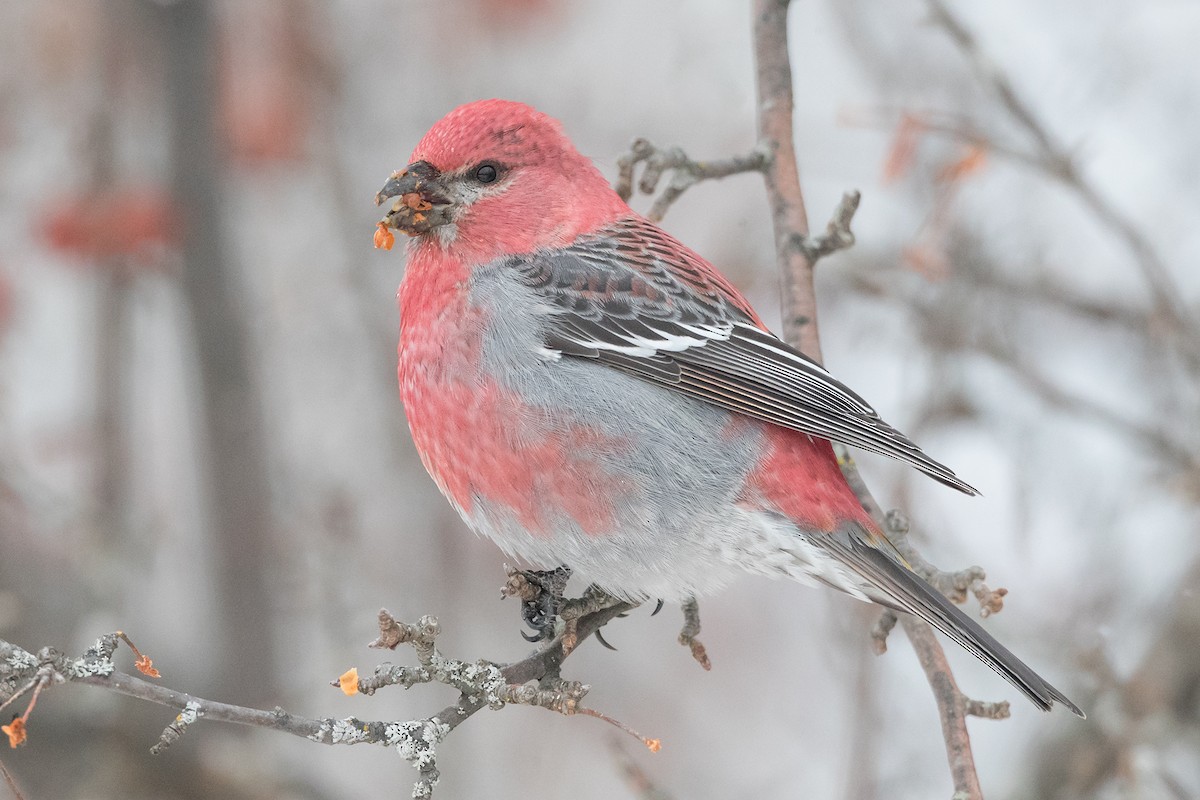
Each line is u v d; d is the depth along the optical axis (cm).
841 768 1083
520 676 696
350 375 1417
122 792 1047
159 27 1108
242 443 1121
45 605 1091
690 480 773
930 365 1189
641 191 853
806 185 1360
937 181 1111
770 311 1297
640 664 1381
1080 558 1177
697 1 1470
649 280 817
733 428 778
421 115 1418
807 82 1395
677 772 1328
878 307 1248
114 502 1201
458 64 1437
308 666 1275
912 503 1149
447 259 818
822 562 768
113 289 1218
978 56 1042
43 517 1116
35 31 1275
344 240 1355
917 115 1065
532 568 1023
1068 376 1292
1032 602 1157
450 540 1295
